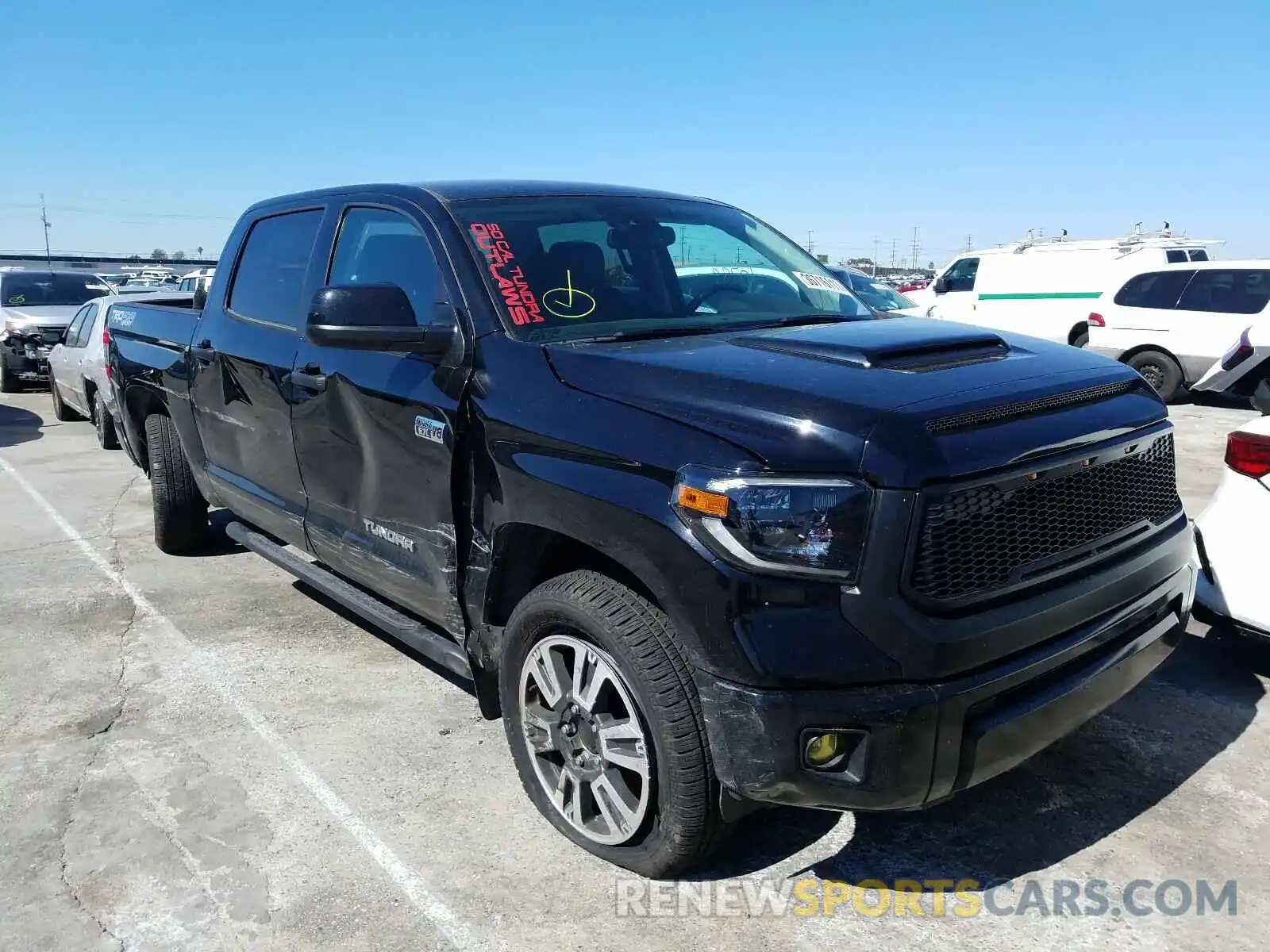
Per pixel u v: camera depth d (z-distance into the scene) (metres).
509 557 3.06
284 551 4.63
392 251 3.70
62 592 5.45
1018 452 2.45
